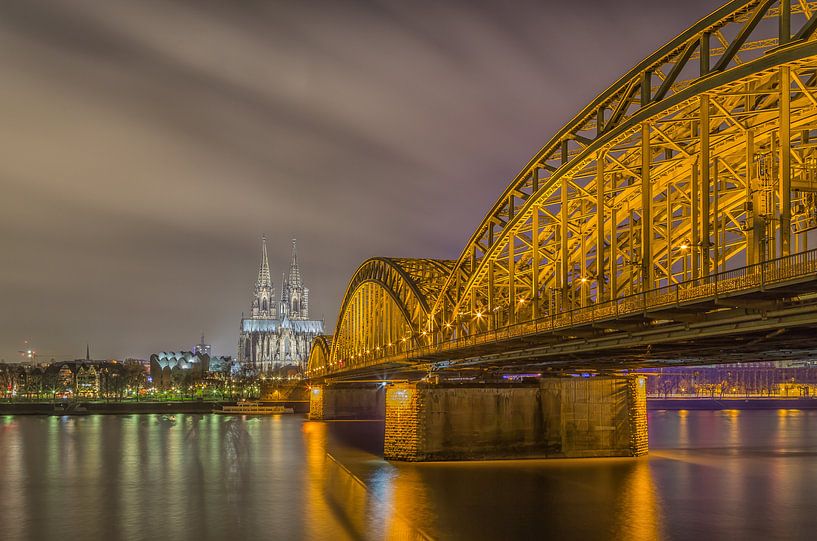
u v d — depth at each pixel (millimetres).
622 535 48406
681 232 59781
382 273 132250
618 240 66750
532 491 61844
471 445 77438
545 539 47500
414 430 77125
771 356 55250
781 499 59594
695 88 44188
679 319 43625
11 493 67438
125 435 132125
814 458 85562
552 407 79250
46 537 50469
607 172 56344
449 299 95812
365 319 149625
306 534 50250
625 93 53344
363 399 184125
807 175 47812
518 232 71812
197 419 187625
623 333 50875
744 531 49531
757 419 166125
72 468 84875
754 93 42062
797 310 35781
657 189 57156
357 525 51812
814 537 48125
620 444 80375
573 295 66938
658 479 67938
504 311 84875
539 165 67500
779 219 42938
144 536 50406
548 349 63031
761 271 35281
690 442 106438
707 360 62469
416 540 47625
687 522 51812
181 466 86125
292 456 95500
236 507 59781
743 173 53281
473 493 61156
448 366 92562
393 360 104312
